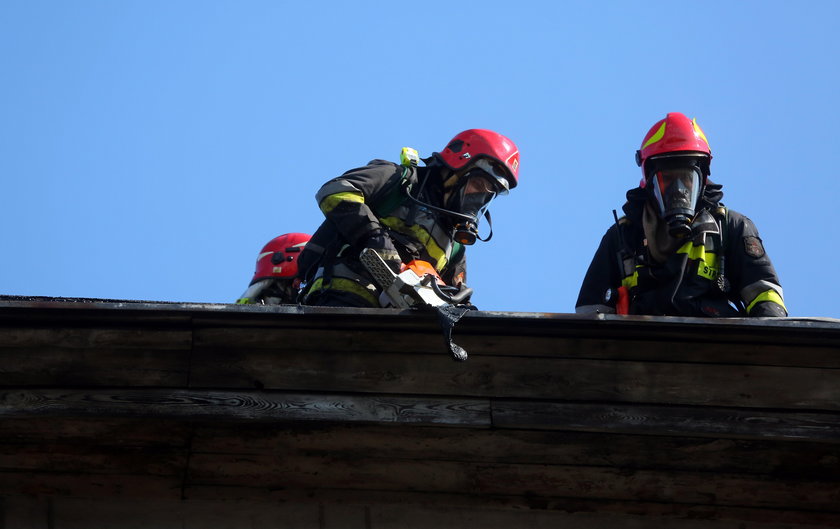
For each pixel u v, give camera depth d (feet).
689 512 43.29
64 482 42.42
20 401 40.78
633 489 43.04
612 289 51.13
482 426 41.19
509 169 49.42
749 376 41.75
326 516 42.86
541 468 42.75
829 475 42.93
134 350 41.37
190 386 41.29
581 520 43.19
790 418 41.55
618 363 41.75
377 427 42.01
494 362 41.73
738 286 49.73
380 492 43.01
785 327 40.45
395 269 45.50
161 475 42.57
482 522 42.98
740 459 42.65
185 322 40.93
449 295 44.14
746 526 43.50
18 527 42.09
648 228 50.52
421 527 42.83
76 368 41.19
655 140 50.78
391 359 41.68
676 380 41.73
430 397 41.47
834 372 41.83
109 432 41.96
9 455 42.11
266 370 41.39
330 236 48.93
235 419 40.81
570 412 41.39
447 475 42.86
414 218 48.34
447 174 49.42
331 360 41.55
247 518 42.73
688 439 42.27
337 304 46.80
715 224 50.14
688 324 40.47
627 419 41.34
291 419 40.91
